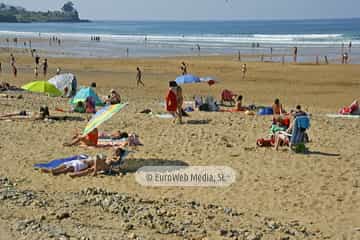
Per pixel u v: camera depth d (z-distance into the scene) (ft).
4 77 155.94
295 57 212.64
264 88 132.57
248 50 273.13
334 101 112.27
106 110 52.75
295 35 437.99
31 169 47.21
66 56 252.01
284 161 50.55
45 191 40.81
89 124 51.75
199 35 464.24
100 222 33.22
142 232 31.63
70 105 85.97
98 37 412.57
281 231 33.24
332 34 459.73
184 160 50.65
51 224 32.32
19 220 32.78
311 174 46.55
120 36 447.42
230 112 84.23
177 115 71.77
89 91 80.64
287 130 54.80
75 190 41.60
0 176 44.73
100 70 181.47
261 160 50.83
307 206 39.01
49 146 55.72
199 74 167.02
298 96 119.55
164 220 34.01
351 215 37.22
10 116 71.41
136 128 65.67
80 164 46.47
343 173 46.80
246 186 43.42
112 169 47.06
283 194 41.57
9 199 37.24
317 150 55.16
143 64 199.62
